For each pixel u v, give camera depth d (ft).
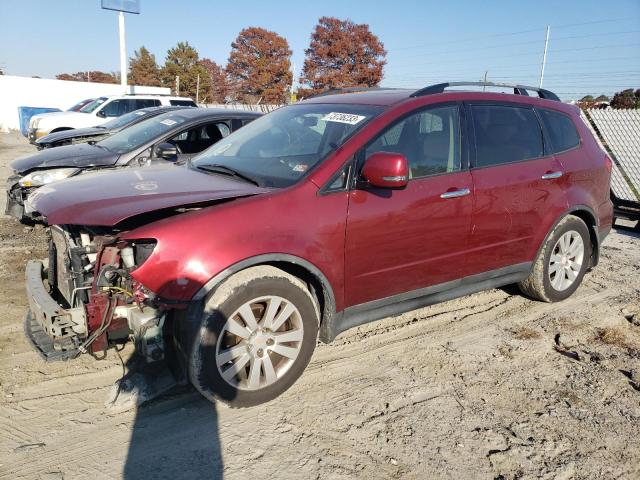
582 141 15.92
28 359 11.70
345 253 10.82
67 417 9.79
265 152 12.66
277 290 9.96
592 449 9.33
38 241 21.04
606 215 16.62
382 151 11.39
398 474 8.60
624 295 16.80
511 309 15.47
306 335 10.55
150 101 53.62
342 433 9.57
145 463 8.68
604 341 13.51
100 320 9.93
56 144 30.45
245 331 9.84
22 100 102.78
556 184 14.60
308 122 12.88
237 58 148.87
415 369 11.89
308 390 10.91
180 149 21.67
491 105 13.78
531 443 9.43
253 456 8.92
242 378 10.08
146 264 9.12
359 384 11.19
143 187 11.12
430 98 12.63
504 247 13.76
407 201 11.53
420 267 12.15
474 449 9.24
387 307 12.05
